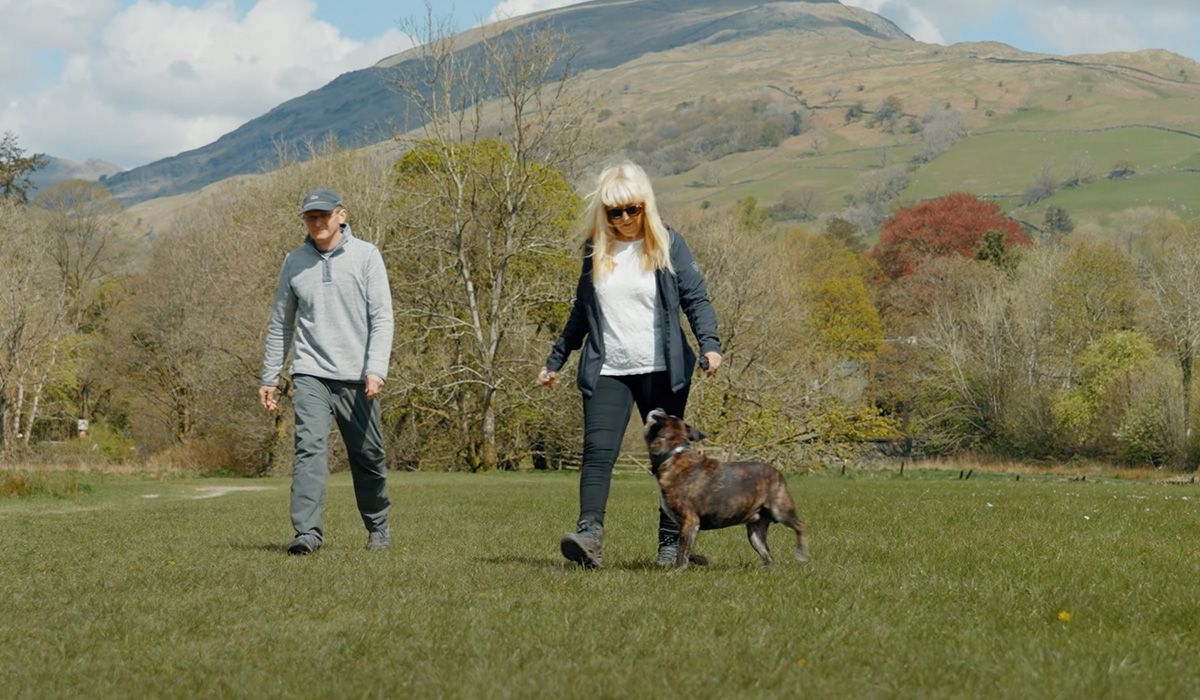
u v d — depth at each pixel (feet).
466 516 43.06
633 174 23.04
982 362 190.70
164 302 169.68
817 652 14.17
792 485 88.43
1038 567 23.32
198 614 17.24
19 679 13.35
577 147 128.16
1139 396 159.43
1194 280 166.91
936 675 13.00
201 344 144.36
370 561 24.47
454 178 127.03
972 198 305.12
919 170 574.97
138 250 211.00
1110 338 172.55
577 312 23.98
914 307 253.85
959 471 150.41
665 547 24.03
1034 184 499.10
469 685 12.47
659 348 23.15
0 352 151.64
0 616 17.52
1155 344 181.16
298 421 27.20
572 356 130.31
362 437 27.61
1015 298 194.29
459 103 127.13
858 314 233.55
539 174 127.13
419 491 76.43
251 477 133.39
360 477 28.14
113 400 197.36
